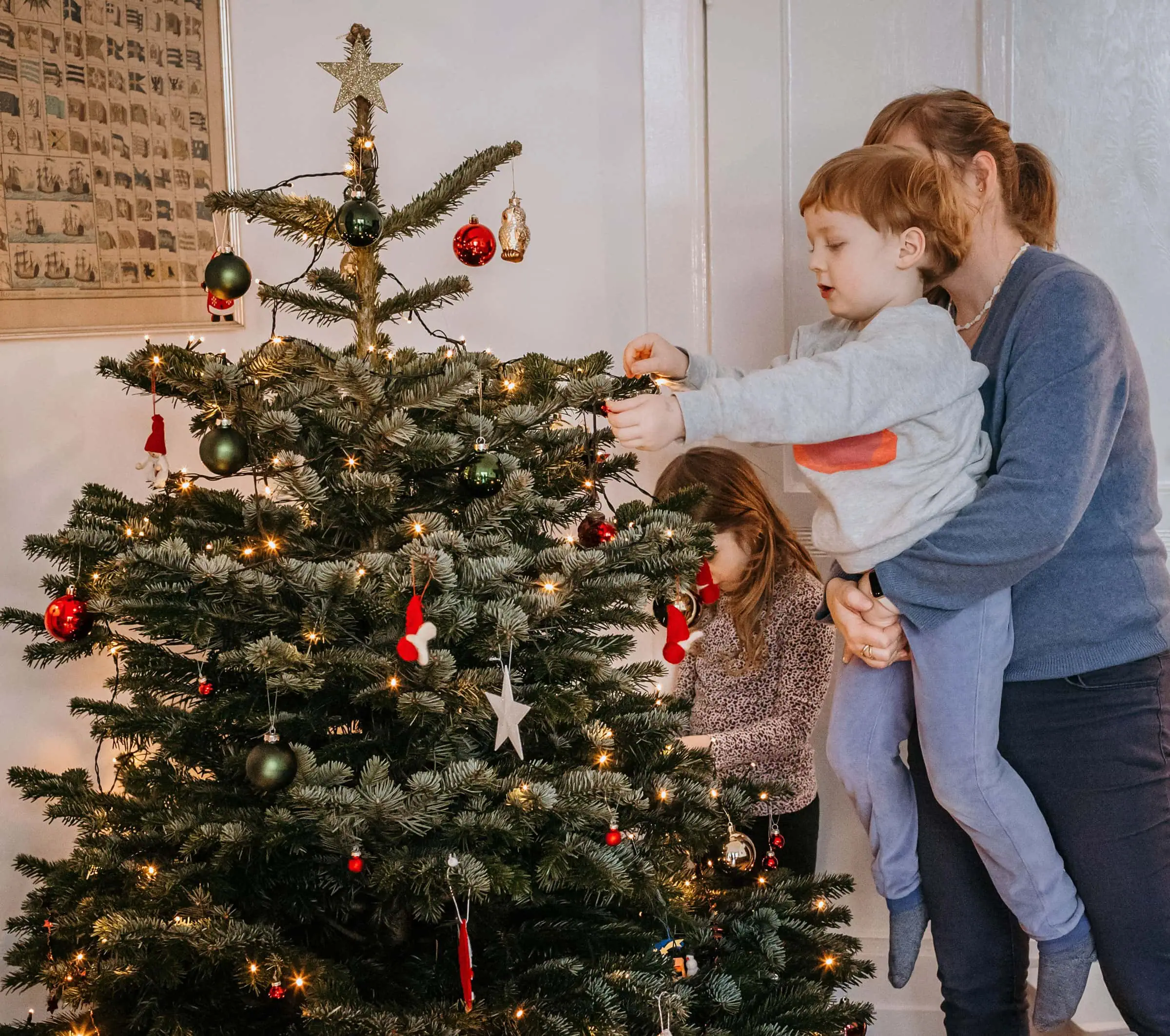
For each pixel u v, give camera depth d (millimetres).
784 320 2062
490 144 2016
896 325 1192
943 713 1226
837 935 1455
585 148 2018
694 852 1288
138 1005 1100
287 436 1071
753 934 1337
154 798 1170
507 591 1081
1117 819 1210
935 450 1194
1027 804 1238
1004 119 1962
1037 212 1369
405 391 1114
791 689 1673
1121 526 1220
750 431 1121
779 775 1689
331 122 1970
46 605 1488
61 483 1508
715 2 2012
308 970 1021
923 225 1201
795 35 2006
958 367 1183
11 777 1246
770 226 2047
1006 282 1265
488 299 2057
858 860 2109
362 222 1117
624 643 1231
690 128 1999
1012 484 1146
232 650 1073
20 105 1373
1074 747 1226
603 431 1235
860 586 1274
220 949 1007
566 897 1231
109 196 1534
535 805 1012
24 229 1386
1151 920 1210
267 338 1930
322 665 1033
